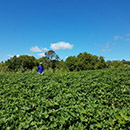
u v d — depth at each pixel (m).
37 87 6.78
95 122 3.84
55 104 4.57
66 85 7.29
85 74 10.10
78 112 4.14
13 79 8.30
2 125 3.49
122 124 3.54
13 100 5.06
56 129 3.51
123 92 6.28
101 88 6.46
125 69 12.67
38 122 3.62
